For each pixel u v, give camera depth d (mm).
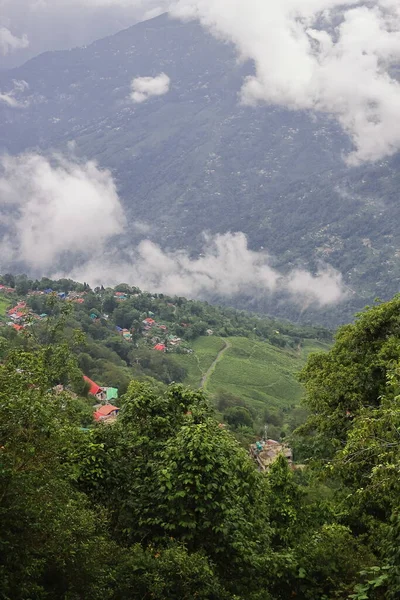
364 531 15531
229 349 139125
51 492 8273
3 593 6773
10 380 9203
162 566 8930
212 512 10547
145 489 11320
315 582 11039
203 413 12992
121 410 13438
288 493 15336
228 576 10555
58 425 9312
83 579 7820
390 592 9680
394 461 10211
